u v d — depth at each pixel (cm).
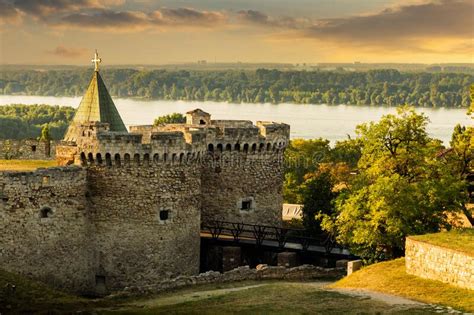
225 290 6981
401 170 8075
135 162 7712
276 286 6762
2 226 7119
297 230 9625
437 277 6166
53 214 7438
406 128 8106
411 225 7525
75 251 7619
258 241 8781
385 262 7094
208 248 8788
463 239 6425
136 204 7756
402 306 5616
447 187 7644
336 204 8638
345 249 8675
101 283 7825
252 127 9212
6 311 5741
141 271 7819
